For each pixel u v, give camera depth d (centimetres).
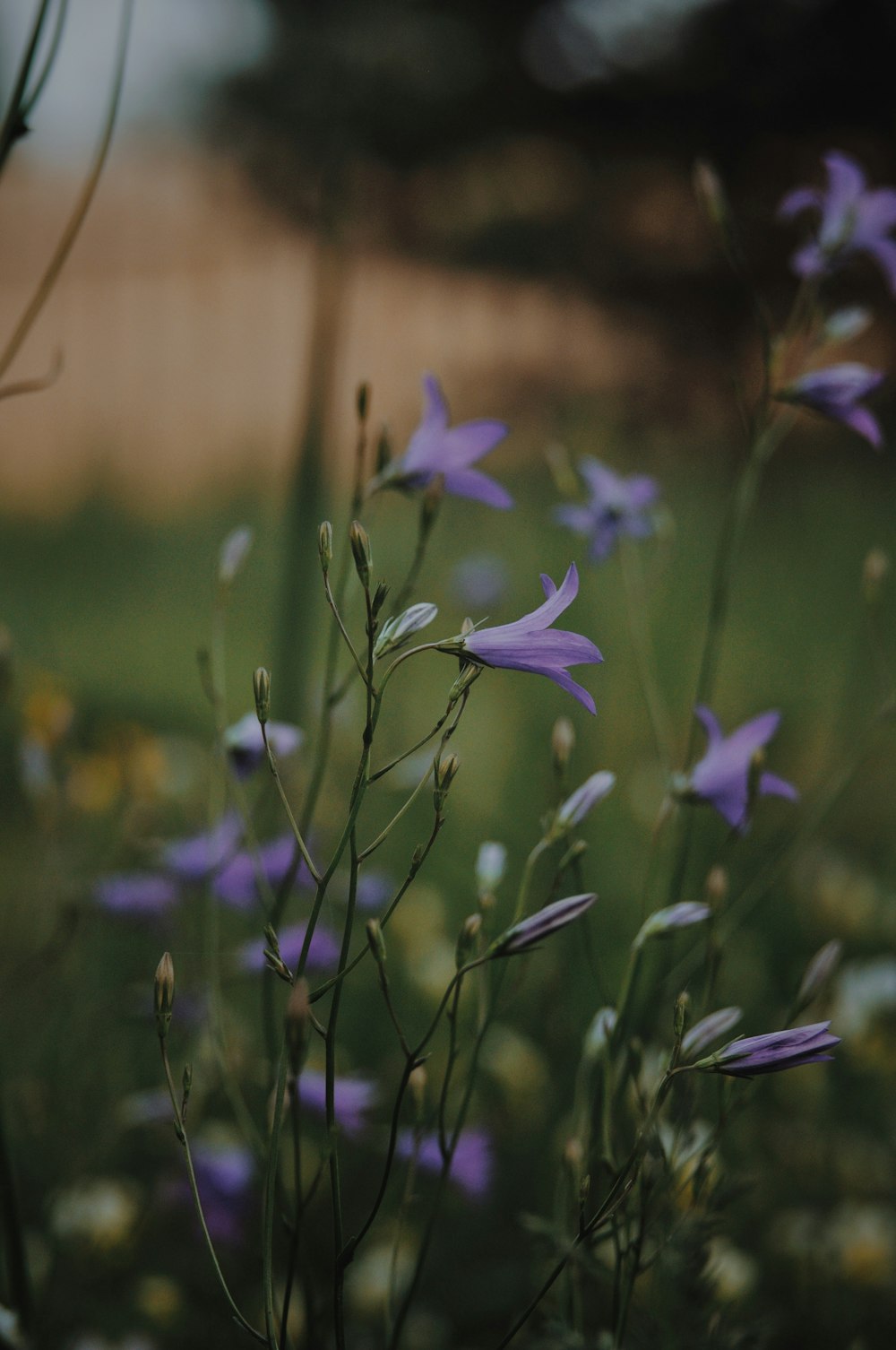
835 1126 69
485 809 102
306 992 38
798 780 103
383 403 246
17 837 86
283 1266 58
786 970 84
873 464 226
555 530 134
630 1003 46
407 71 172
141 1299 56
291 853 55
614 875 91
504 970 44
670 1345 47
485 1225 63
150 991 59
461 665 40
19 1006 68
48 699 64
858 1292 59
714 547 170
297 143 213
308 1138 60
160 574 189
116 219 345
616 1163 46
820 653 126
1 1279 53
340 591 46
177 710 128
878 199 54
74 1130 61
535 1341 52
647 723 109
